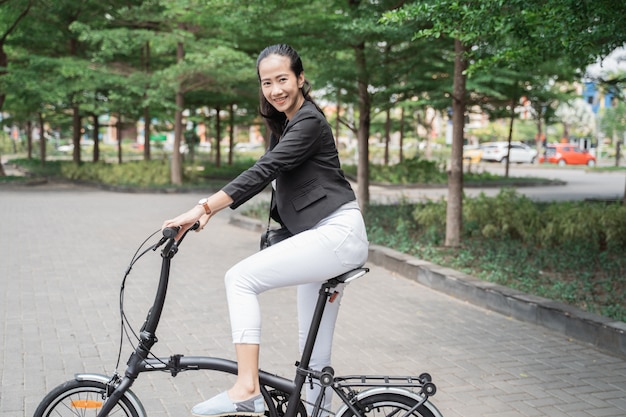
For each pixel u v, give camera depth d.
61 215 14.46
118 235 11.53
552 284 7.13
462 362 5.08
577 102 47.38
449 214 9.28
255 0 10.04
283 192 2.87
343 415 2.86
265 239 3.12
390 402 2.84
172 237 2.64
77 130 27.20
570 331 5.74
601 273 7.63
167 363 2.86
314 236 2.77
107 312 6.46
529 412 4.11
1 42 22.09
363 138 12.63
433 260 8.38
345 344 5.53
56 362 4.97
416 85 12.14
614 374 4.82
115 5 21.59
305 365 2.88
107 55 20.44
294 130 2.75
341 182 2.89
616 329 5.27
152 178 22.58
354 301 7.05
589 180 28.31
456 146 9.18
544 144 43.19
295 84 2.84
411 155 42.81
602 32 5.34
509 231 10.15
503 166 38.75
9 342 5.45
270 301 6.96
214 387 4.48
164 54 25.14
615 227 9.20
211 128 34.12
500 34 5.97
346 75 11.48
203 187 21.47
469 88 14.04
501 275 7.30
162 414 4.03
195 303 6.88
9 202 17.20
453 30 5.74
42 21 22.12
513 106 21.89
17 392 4.34
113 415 3.34
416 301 7.07
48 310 6.50
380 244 9.73
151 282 7.82
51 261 9.02
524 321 6.27
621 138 37.94
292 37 11.02
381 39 10.38
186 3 16.53
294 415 2.85
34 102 23.84
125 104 21.19
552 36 5.60
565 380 4.69
